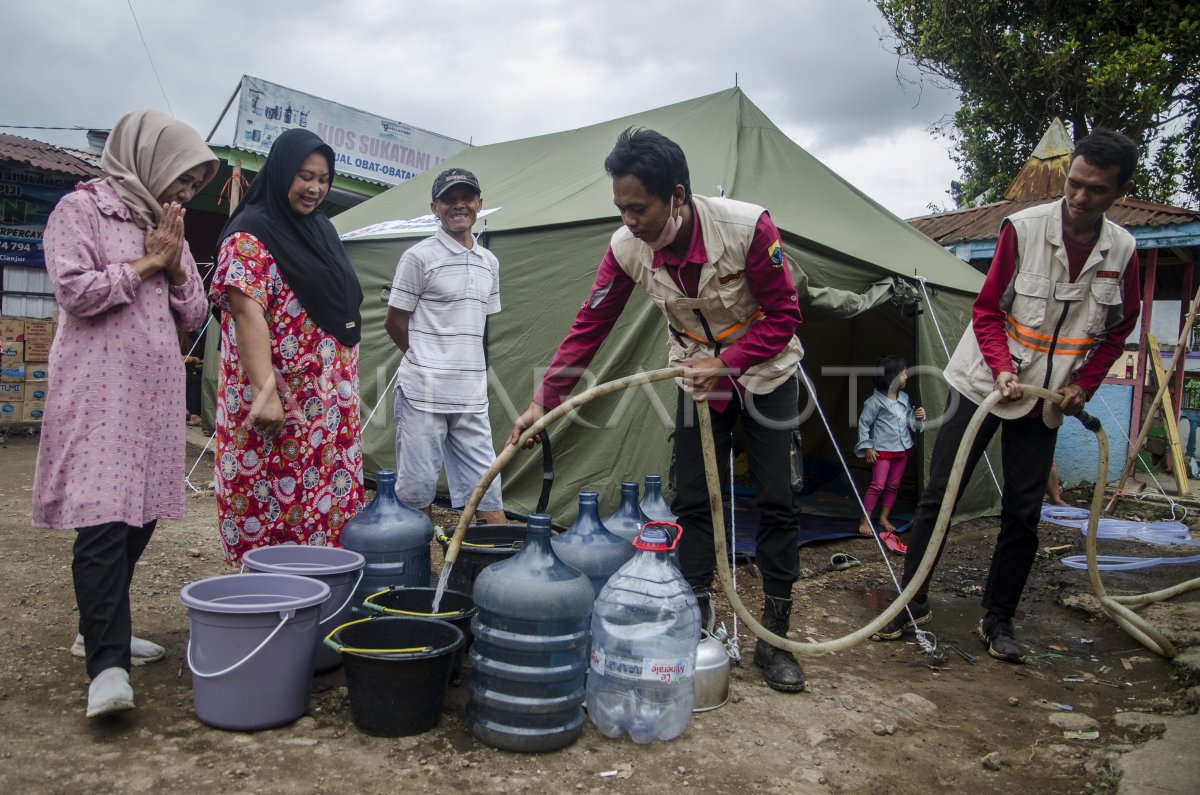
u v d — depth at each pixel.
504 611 2.32
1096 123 12.93
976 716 2.84
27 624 3.07
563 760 2.35
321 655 2.80
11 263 10.02
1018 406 3.21
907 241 6.34
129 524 2.48
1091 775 2.40
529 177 6.77
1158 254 10.05
